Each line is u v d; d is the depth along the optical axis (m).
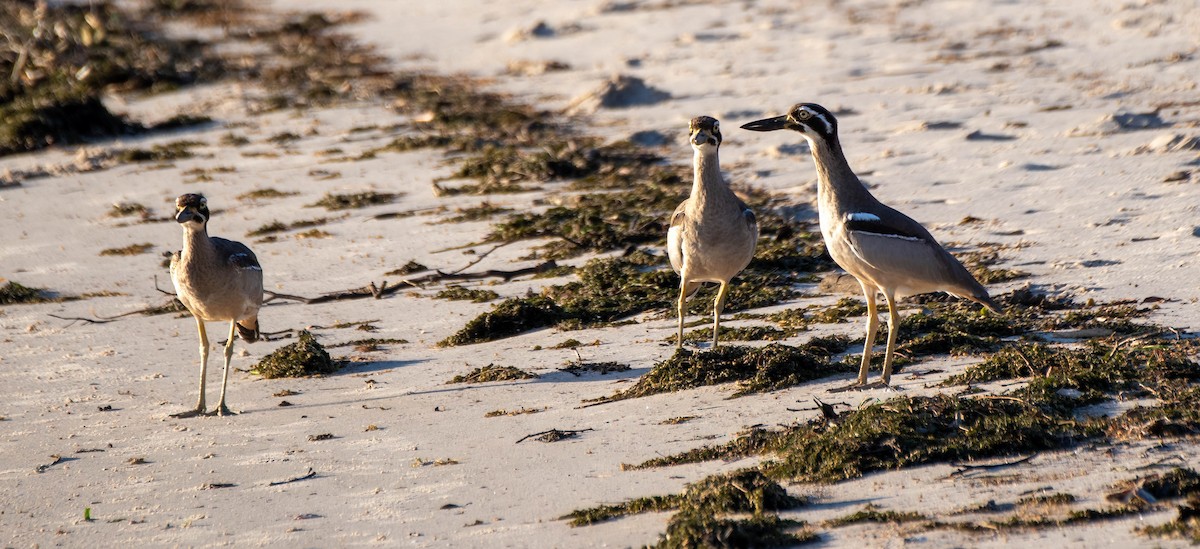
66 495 10.16
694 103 26.09
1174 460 8.35
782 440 9.50
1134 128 20.70
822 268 15.65
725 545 7.66
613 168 21.41
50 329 15.55
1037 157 19.64
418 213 19.78
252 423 11.77
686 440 9.98
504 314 14.29
